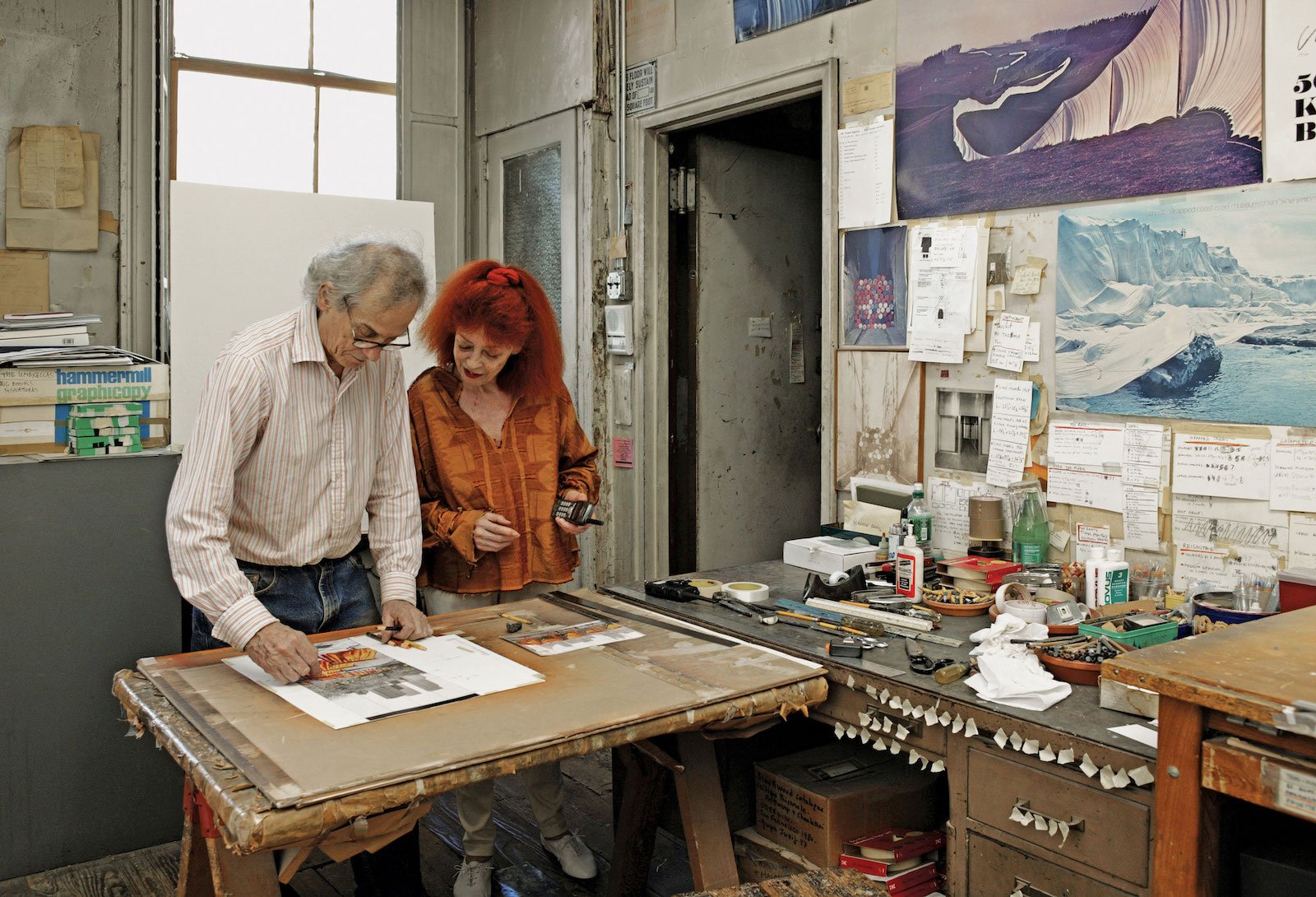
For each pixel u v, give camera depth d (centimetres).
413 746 143
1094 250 243
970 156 270
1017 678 173
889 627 217
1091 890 156
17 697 254
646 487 411
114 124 418
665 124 385
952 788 178
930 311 281
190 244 388
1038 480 257
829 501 321
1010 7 258
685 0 369
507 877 256
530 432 241
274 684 170
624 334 410
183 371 389
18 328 272
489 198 502
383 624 203
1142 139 233
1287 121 208
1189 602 206
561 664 183
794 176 430
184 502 178
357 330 185
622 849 230
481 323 218
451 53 500
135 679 175
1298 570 193
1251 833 143
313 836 128
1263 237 214
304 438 198
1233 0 215
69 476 257
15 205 401
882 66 294
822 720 202
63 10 405
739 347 416
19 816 256
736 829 229
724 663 184
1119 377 240
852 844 204
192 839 176
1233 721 128
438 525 230
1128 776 148
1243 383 219
